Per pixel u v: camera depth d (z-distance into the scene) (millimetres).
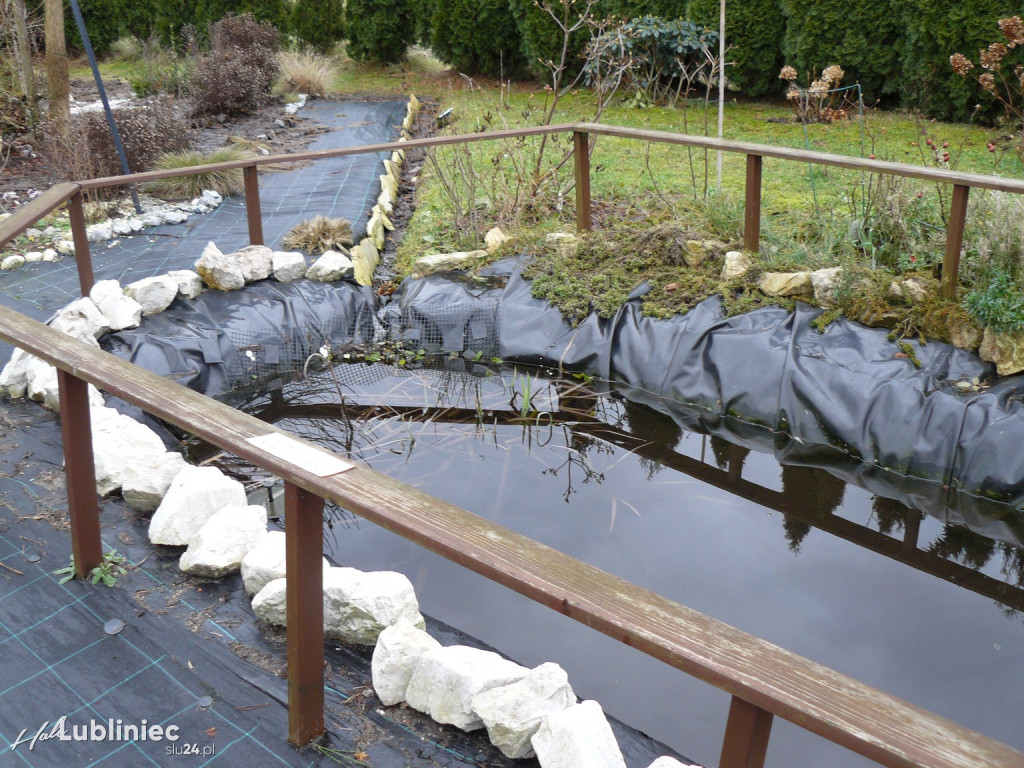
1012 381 4129
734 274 5117
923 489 4109
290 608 2070
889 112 9398
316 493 1849
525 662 2977
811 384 4504
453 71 13680
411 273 5980
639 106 10180
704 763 2543
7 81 9250
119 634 2594
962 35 8219
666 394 4949
